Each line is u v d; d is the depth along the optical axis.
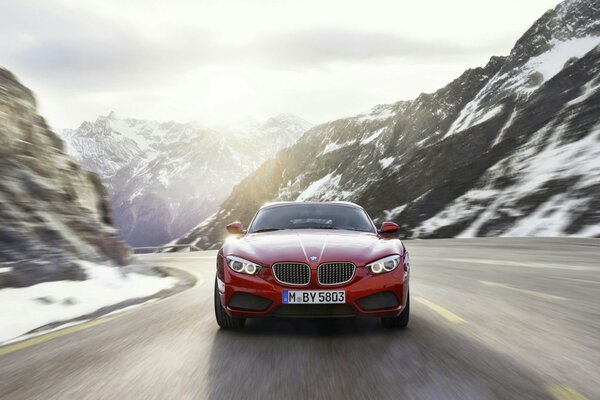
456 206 76.88
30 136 13.09
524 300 7.80
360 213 7.29
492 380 3.70
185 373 4.02
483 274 12.22
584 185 58.38
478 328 5.66
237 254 5.59
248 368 4.12
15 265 8.16
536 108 132.62
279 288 5.24
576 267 13.75
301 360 4.35
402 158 185.50
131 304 8.63
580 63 140.62
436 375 3.84
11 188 10.41
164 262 23.55
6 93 12.69
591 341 4.98
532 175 72.88
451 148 126.19
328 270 5.26
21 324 6.39
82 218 12.77
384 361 4.28
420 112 197.50
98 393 3.54
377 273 5.34
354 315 5.27
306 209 7.35
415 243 31.11
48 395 3.52
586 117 82.38
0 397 3.51
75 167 15.75
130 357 4.59
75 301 7.93
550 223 54.03
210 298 8.91
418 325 5.87
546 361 4.23
